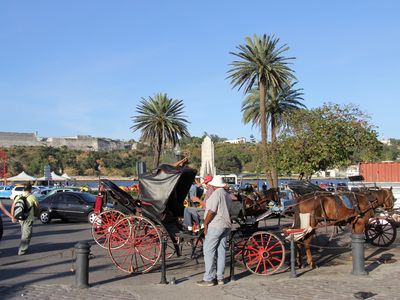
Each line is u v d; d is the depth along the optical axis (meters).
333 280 9.30
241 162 76.50
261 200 13.34
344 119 24.50
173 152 57.94
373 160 25.59
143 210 10.77
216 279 9.12
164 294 8.33
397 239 15.07
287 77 39.72
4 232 18.91
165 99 52.94
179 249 11.66
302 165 24.61
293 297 8.03
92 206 22.41
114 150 157.75
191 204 14.73
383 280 9.26
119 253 12.83
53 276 9.92
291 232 10.59
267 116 43.31
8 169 119.88
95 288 8.79
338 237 15.70
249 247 10.09
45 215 22.77
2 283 9.23
